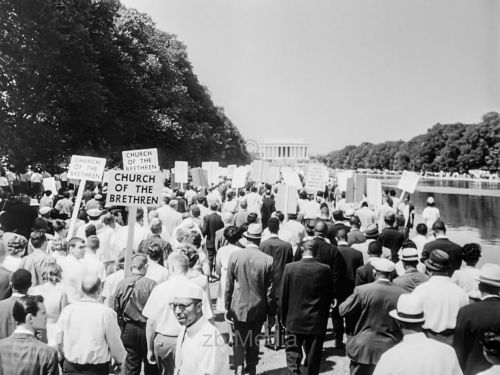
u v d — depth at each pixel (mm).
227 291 8500
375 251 8531
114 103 41719
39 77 31875
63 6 33438
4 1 29094
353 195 23688
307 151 196250
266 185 25156
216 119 89000
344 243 10102
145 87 49625
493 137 133125
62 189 26922
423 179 130875
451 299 6523
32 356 5062
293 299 7844
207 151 75000
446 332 6504
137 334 7477
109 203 9242
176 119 54125
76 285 8320
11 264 8594
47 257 8375
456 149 140500
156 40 56781
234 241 9617
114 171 9312
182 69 72562
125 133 42312
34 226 11047
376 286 6914
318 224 9641
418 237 11258
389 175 175000
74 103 34625
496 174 131375
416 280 7625
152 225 9414
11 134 29484
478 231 31188
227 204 18016
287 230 11938
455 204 53156
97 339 6078
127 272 8664
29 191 31781
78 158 13836
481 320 5777
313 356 7883
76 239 8625
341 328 10391
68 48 33062
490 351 4250
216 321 11836
